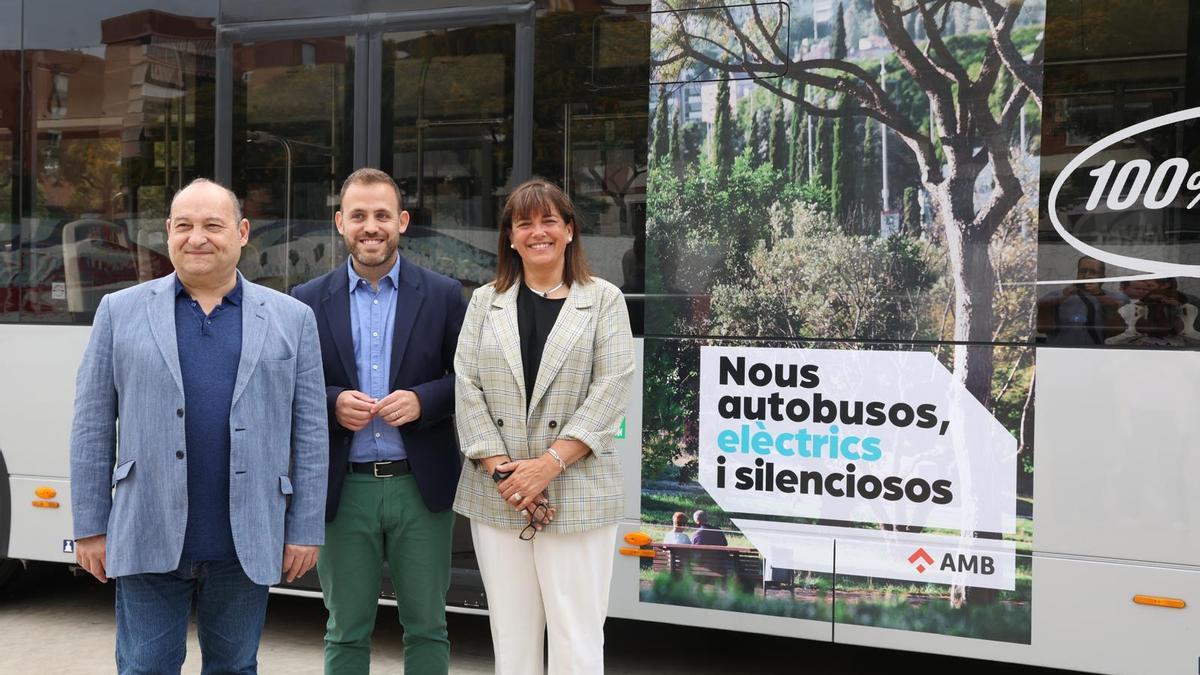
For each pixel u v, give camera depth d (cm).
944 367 420
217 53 516
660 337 456
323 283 379
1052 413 407
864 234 429
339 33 496
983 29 413
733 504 447
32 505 544
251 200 513
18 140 551
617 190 461
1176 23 394
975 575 417
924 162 421
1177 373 393
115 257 538
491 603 354
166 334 311
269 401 321
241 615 329
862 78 428
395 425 361
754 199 443
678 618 457
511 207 350
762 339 442
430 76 484
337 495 365
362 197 366
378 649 520
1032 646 412
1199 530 390
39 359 544
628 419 461
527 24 470
